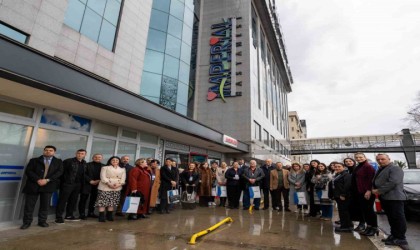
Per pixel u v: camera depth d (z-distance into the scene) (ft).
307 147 153.58
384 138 135.44
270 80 108.47
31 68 15.20
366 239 16.85
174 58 51.34
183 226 19.69
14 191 18.49
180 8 55.16
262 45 98.94
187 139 39.52
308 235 17.76
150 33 48.67
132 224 19.93
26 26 24.08
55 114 21.74
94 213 23.61
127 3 38.93
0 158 17.81
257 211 29.01
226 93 70.59
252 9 85.81
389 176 15.85
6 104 18.43
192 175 31.04
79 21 30.96
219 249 14.15
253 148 65.21
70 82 17.71
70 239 15.16
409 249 14.80
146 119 25.88
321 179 24.35
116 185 20.90
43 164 18.11
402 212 15.47
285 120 149.59
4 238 14.84
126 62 37.42
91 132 24.98
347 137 144.97
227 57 73.41
